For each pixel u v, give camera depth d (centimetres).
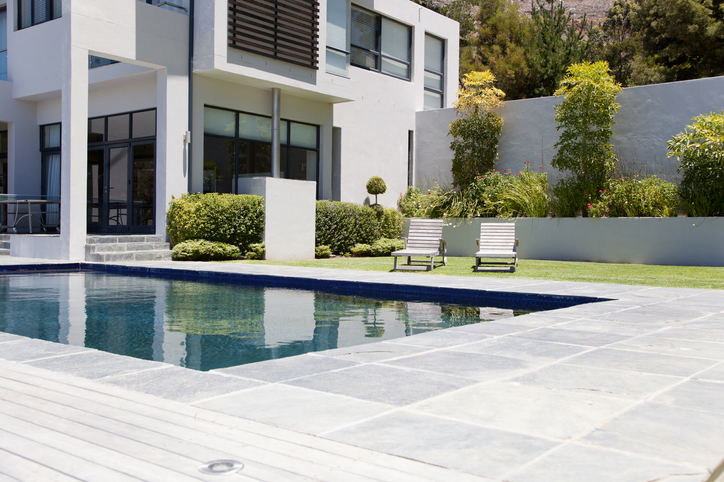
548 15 2562
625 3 3809
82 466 177
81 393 253
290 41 1284
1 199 1316
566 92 1304
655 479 166
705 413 230
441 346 371
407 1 1680
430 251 1041
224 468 175
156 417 222
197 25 1170
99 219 1340
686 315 504
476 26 3103
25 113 1404
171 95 1148
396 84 1655
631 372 299
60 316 552
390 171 1645
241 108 1278
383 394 257
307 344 428
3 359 316
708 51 2550
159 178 1155
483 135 1493
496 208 1407
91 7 1038
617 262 1199
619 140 1326
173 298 688
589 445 194
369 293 761
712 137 1088
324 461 181
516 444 195
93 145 1339
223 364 364
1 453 187
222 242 1173
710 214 1111
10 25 1380
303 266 1034
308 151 1447
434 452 188
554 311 533
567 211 1282
